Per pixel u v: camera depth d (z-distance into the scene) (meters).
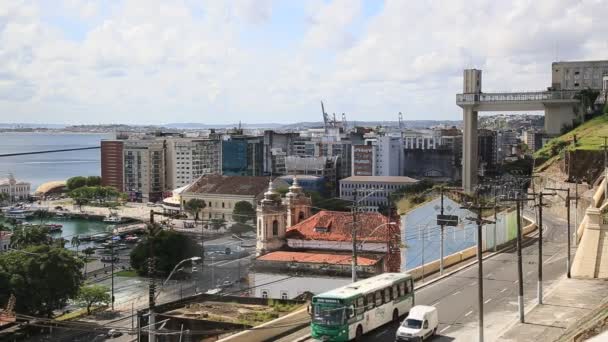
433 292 85.62
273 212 111.50
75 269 144.25
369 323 65.31
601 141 181.38
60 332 129.38
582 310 74.88
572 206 160.25
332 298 62.09
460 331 67.12
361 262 100.56
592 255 95.88
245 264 152.25
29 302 132.62
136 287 169.00
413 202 147.25
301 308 79.69
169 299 145.62
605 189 126.94
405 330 62.25
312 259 103.06
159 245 173.25
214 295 88.69
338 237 110.56
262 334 62.69
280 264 102.69
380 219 112.75
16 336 124.62
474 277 95.25
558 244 125.50
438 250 114.06
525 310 75.44
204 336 72.44
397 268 109.06
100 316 140.50
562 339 62.25
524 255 114.06
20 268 135.12
